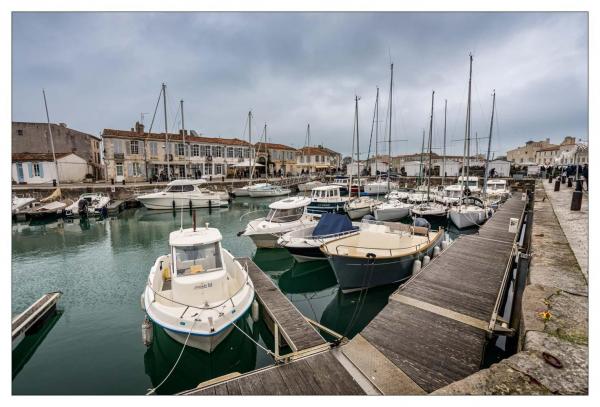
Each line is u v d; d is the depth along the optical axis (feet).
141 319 29.30
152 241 60.08
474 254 37.58
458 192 96.94
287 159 220.23
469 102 68.23
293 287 40.37
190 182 98.84
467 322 21.85
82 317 29.66
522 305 16.90
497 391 11.19
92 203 86.02
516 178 142.51
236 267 31.37
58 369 22.22
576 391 10.94
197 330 20.83
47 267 44.60
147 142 133.80
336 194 87.15
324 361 17.98
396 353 18.54
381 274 33.86
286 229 50.96
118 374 21.88
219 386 16.06
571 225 39.04
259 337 26.94
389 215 75.05
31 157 114.42
